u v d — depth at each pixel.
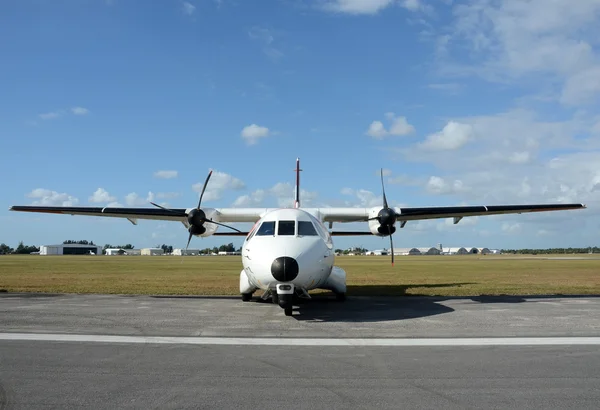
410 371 6.07
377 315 10.73
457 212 16.62
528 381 5.62
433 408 4.76
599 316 10.41
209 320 9.96
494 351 7.14
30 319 9.84
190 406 4.79
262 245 10.90
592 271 34.50
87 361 6.51
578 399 4.99
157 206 15.31
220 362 6.50
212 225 16.41
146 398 5.02
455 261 68.88
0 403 4.84
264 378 5.77
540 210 17.12
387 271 36.03
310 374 5.94
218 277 26.73
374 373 5.99
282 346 7.50
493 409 4.72
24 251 191.25
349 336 8.29
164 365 6.33
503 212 17.11
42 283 20.95
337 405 4.85
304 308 12.09
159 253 179.12
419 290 17.86
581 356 6.82
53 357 6.73
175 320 9.90
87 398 5.01
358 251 194.62
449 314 10.83
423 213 16.44
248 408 4.75
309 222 11.85
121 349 7.24
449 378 5.77
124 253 186.25
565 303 12.92
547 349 7.26
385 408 4.76
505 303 13.01
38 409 4.68
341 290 13.52
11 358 6.66
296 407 4.79
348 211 16.66
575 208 16.92
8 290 17.02
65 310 11.25
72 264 50.97
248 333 8.54
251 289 13.33
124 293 16.22
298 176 19.72
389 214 15.07
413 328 9.03
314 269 10.72
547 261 64.75
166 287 18.98
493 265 49.16
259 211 16.67
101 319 9.93
